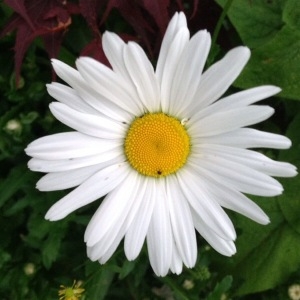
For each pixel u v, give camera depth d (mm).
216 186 115
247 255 155
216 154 113
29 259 163
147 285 164
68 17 127
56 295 153
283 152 147
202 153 116
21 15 122
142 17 128
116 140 117
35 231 148
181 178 119
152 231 119
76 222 151
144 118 115
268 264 153
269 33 144
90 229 114
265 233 153
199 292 153
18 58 127
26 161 151
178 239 118
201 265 150
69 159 112
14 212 149
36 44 147
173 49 103
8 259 156
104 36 102
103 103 111
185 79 107
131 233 117
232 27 153
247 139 108
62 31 129
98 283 145
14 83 149
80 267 157
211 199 116
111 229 116
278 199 150
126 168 119
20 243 165
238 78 140
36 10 128
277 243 152
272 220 153
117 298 169
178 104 113
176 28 102
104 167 117
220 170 113
